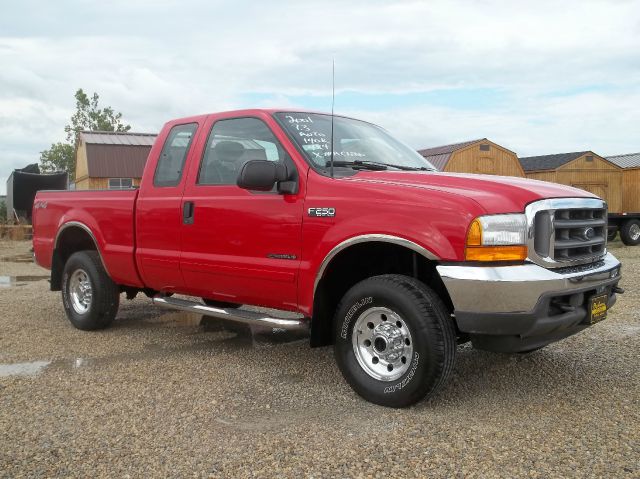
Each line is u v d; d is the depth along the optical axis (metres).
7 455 3.27
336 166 4.49
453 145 29.48
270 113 4.79
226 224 4.79
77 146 35.94
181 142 5.43
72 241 6.68
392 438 3.45
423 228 3.73
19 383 4.48
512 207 3.67
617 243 22.69
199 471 3.07
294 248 4.36
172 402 4.09
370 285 3.95
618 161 34.00
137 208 5.60
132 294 6.46
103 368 4.90
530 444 3.36
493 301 3.55
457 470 3.06
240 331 6.30
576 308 3.83
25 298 8.48
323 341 4.43
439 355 3.69
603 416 3.79
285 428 3.62
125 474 3.04
